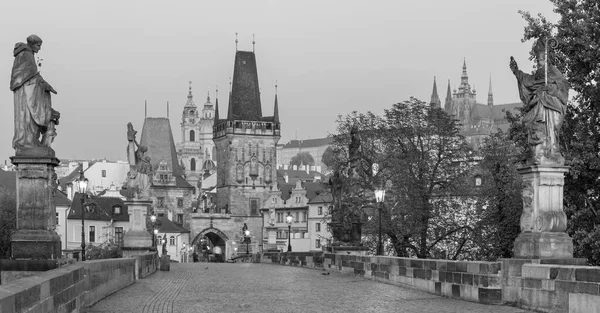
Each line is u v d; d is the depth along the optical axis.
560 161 22.25
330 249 58.88
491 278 23.41
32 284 14.06
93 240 155.50
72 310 18.67
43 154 20.91
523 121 23.05
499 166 58.72
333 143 87.06
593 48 43.06
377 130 83.00
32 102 20.98
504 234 56.56
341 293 30.20
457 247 75.25
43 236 20.81
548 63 23.00
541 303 20.86
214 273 49.66
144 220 55.78
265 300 27.17
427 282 29.94
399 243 73.88
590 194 44.22
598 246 40.00
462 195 75.00
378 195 48.34
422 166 76.06
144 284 36.16
